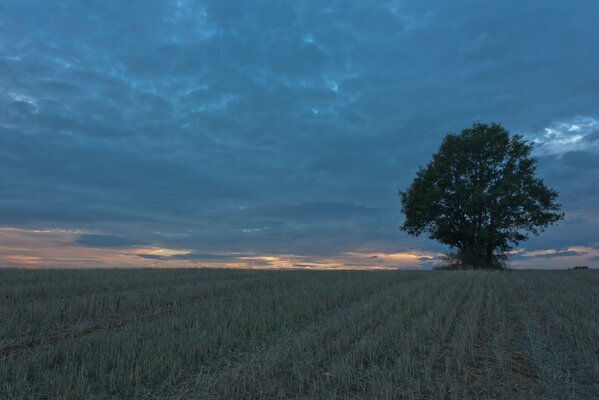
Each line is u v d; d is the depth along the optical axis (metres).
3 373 6.01
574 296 14.28
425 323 9.18
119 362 6.39
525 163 41.81
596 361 6.84
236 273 22.45
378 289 15.95
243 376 6.03
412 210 44.50
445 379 5.99
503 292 15.90
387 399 5.28
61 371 6.35
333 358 6.97
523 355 7.44
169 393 5.58
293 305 11.55
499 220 39.62
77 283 15.48
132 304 11.73
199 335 7.98
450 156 42.62
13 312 10.07
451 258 40.50
